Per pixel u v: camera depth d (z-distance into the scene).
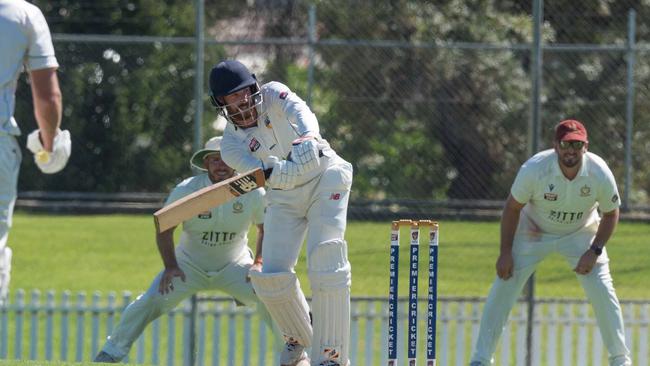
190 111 55.38
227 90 20.12
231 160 21.17
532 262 29.28
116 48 55.47
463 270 40.69
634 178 46.00
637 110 47.44
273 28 67.69
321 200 20.48
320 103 45.62
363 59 45.72
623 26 47.59
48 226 60.38
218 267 29.61
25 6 22.39
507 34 58.47
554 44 45.06
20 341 35.91
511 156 45.94
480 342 29.48
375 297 34.00
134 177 55.31
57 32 72.19
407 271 38.12
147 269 54.69
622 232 43.00
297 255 21.19
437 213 42.94
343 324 20.62
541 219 29.08
